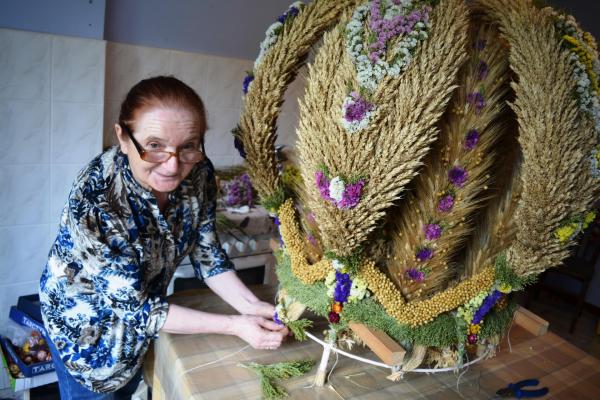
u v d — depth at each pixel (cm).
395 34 73
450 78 74
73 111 211
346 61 77
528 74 78
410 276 88
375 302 88
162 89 88
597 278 363
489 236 91
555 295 383
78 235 93
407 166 75
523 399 98
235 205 244
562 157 76
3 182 204
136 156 90
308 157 82
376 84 74
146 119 86
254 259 238
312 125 81
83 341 104
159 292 114
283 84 94
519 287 88
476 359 100
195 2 237
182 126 88
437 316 89
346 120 74
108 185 95
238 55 262
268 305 112
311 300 91
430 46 74
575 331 336
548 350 119
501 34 84
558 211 79
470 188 84
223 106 263
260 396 88
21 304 204
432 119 75
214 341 104
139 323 99
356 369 100
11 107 197
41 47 196
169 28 236
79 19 203
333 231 81
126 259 95
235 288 117
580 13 348
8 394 213
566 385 104
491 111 83
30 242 217
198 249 119
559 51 78
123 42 226
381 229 90
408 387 97
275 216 100
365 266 85
